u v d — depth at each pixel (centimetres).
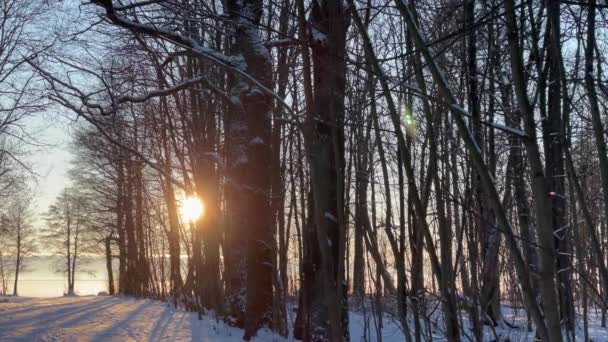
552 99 404
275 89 1196
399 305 423
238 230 1395
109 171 3111
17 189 2628
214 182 1800
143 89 1598
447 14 441
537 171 312
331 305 413
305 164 1020
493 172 494
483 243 507
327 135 733
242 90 1210
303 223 884
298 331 1102
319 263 809
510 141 612
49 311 1986
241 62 1206
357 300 1200
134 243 3369
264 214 1238
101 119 1608
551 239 311
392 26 526
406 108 434
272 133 1258
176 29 1043
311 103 420
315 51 430
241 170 1291
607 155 361
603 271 369
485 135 532
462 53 512
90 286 9325
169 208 2394
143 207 3148
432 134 396
